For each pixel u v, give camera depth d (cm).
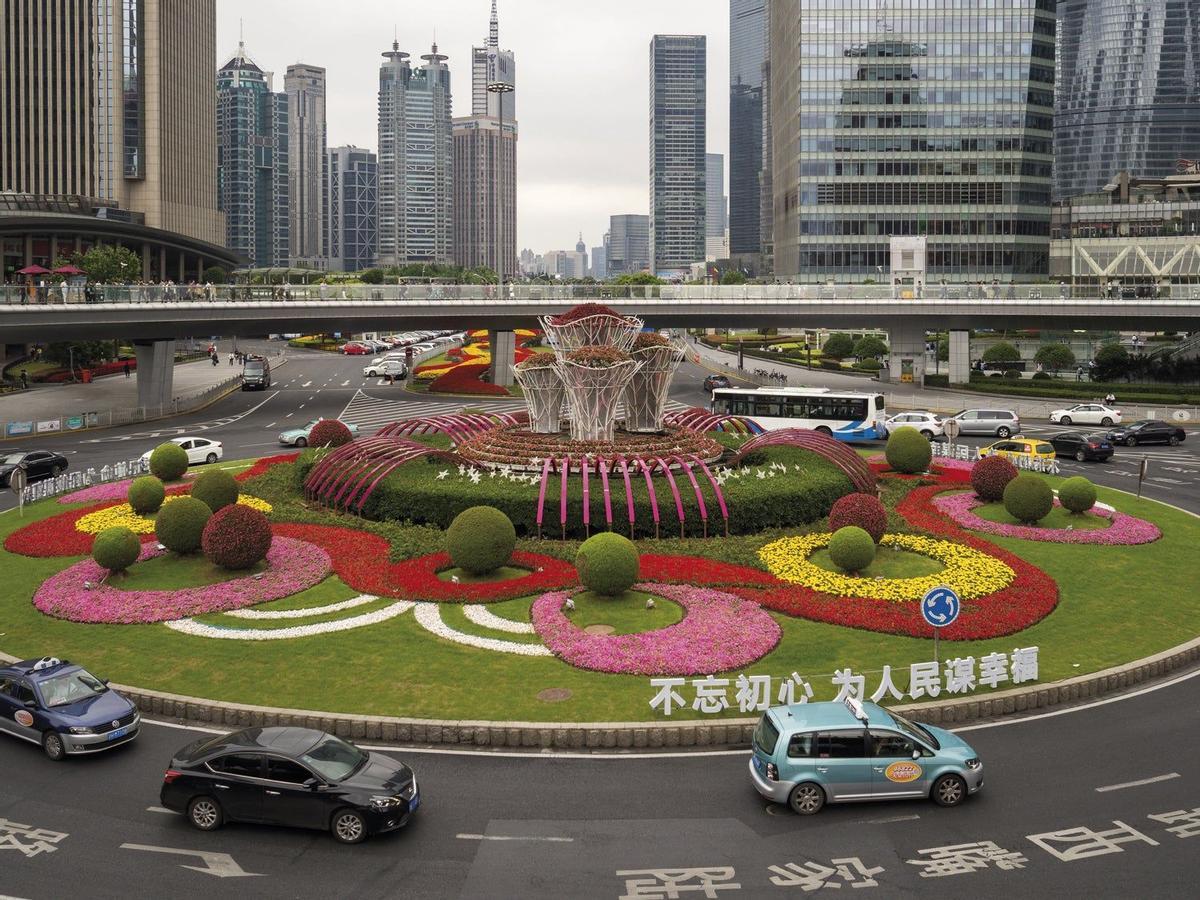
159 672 2298
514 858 1570
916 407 7800
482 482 3606
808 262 14938
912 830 1658
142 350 7650
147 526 3631
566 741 1962
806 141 14800
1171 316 7919
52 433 6612
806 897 1466
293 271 17388
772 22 17762
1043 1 14638
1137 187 17175
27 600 2864
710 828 1661
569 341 4103
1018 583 2925
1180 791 1783
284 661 2356
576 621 2619
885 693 2156
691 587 2856
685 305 8175
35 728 1973
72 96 17250
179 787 1681
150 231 15188
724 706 2067
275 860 1580
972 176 14738
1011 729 2059
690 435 4241
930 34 14625
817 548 3312
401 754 1933
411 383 9600
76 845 1627
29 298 6262
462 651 2412
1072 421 7106
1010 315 8144
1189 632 2594
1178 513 4016
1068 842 1616
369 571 3014
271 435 6462
